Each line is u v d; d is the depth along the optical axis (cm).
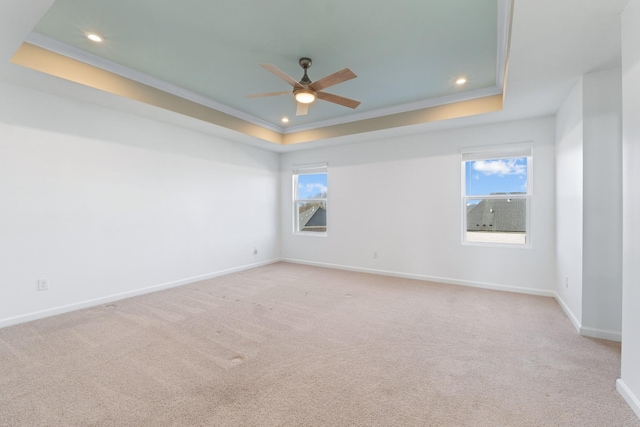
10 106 286
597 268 257
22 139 293
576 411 166
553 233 375
